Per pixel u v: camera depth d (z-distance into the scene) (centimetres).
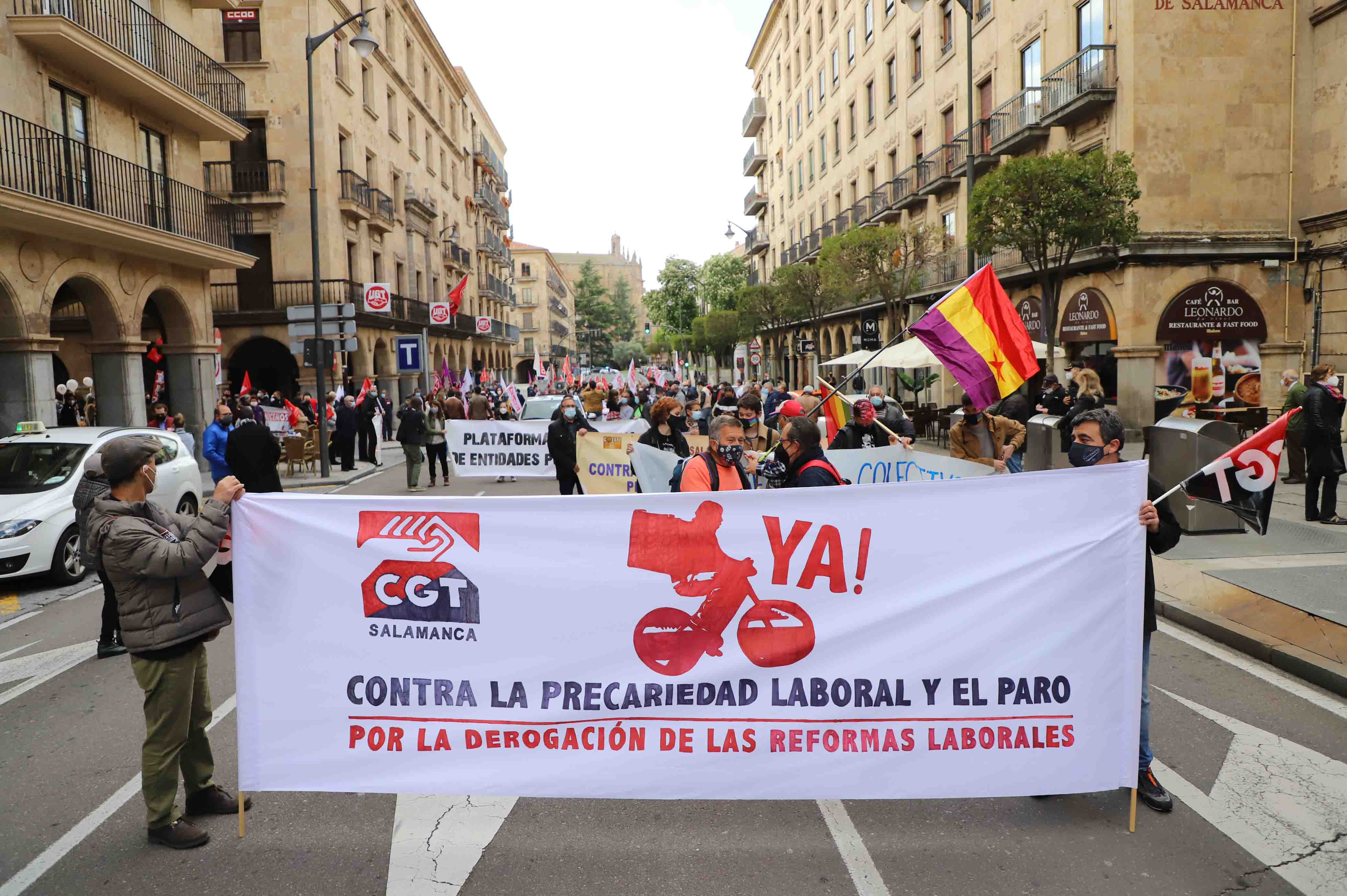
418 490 1667
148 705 375
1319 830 379
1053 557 377
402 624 379
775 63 5738
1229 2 1984
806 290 3528
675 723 377
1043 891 334
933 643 376
